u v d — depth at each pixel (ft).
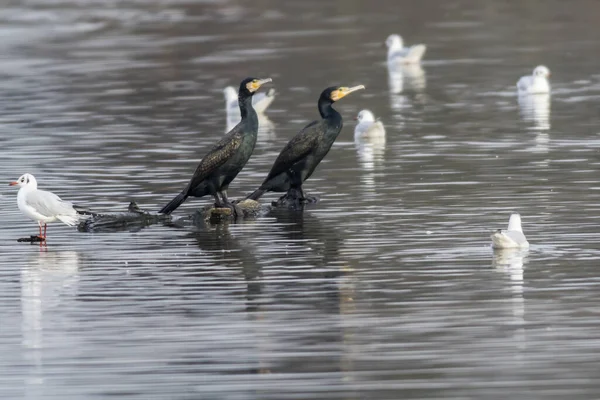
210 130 88.58
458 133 83.15
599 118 87.51
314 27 159.22
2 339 41.55
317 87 111.04
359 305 44.19
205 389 36.68
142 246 54.75
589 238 52.75
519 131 82.94
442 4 179.42
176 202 61.21
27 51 143.64
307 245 53.62
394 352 39.22
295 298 45.34
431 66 124.06
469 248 51.78
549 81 109.70
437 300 44.47
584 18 159.84
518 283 46.21
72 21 173.58
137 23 168.66
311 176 69.92
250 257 51.85
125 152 79.41
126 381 37.50
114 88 113.39
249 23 164.45
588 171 67.72
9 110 101.14
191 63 129.49
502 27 153.99
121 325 42.68
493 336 40.40
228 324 42.42
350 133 85.92
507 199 61.31
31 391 36.91
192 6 185.68
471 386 36.40
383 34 151.02
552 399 35.29
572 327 41.04
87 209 61.93
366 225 57.06
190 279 48.44
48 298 46.24
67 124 92.89
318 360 38.73
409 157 74.59
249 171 72.02
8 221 60.75
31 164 75.56
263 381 37.19
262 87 111.65
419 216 58.44
